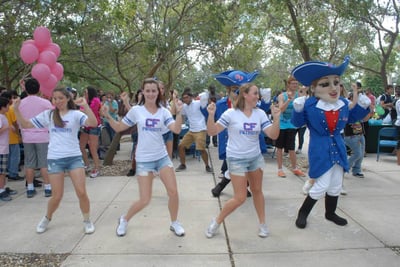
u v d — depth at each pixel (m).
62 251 3.73
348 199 5.29
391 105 10.20
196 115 7.11
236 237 4.00
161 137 3.95
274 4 9.19
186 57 15.79
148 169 3.91
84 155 7.53
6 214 4.90
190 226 4.32
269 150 9.73
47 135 5.59
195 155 9.08
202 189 5.93
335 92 4.12
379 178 6.50
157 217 4.62
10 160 6.70
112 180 6.71
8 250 3.78
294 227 4.26
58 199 4.10
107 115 3.93
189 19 11.19
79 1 9.51
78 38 11.05
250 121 3.80
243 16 12.62
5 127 5.44
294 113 4.30
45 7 9.48
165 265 3.39
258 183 3.96
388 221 4.41
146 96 3.83
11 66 13.29
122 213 4.83
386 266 3.31
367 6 8.94
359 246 3.73
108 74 15.98
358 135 6.33
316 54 10.10
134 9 10.80
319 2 9.12
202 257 3.54
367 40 14.49
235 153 3.82
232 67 14.02
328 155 4.15
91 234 4.13
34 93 5.47
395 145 7.90
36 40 5.96
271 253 3.61
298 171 6.79
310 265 3.35
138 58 15.27
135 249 3.73
